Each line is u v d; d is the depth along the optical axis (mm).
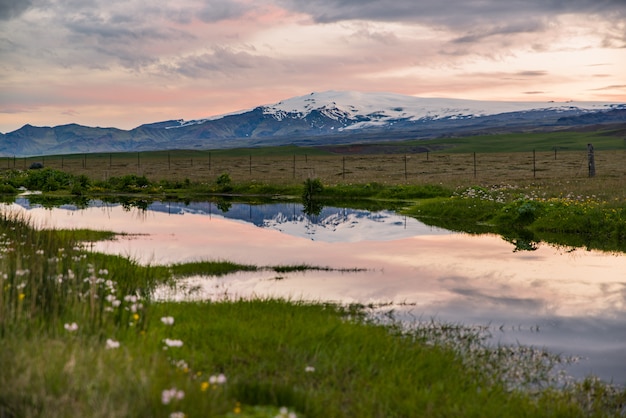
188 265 18984
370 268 19344
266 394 7473
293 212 39531
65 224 30656
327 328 10891
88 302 10102
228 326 10883
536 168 77125
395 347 10203
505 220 31734
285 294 15312
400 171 81938
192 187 61781
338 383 8578
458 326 12672
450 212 35625
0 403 6152
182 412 6074
